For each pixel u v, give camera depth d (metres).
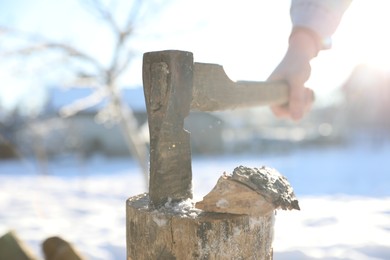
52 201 9.25
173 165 1.17
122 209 8.03
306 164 20.92
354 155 26.70
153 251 1.12
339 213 6.68
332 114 37.16
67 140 25.70
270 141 29.97
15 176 17.08
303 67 1.95
